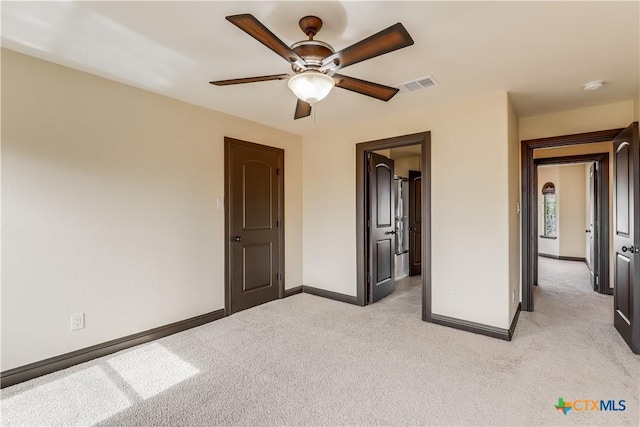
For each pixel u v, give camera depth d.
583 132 3.31
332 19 1.77
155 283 2.87
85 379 2.18
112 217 2.59
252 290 3.78
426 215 3.28
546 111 3.40
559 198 7.41
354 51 1.59
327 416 1.80
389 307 3.79
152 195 2.85
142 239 2.78
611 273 4.25
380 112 3.39
